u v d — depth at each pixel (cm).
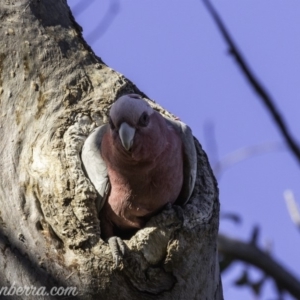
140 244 1012
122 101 1040
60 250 993
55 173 1034
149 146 1038
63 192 1020
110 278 980
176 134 1109
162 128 1064
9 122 1088
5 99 1102
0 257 996
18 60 1125
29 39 1142
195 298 1029
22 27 1149
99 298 977
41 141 1069
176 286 1011
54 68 1134
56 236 1004
